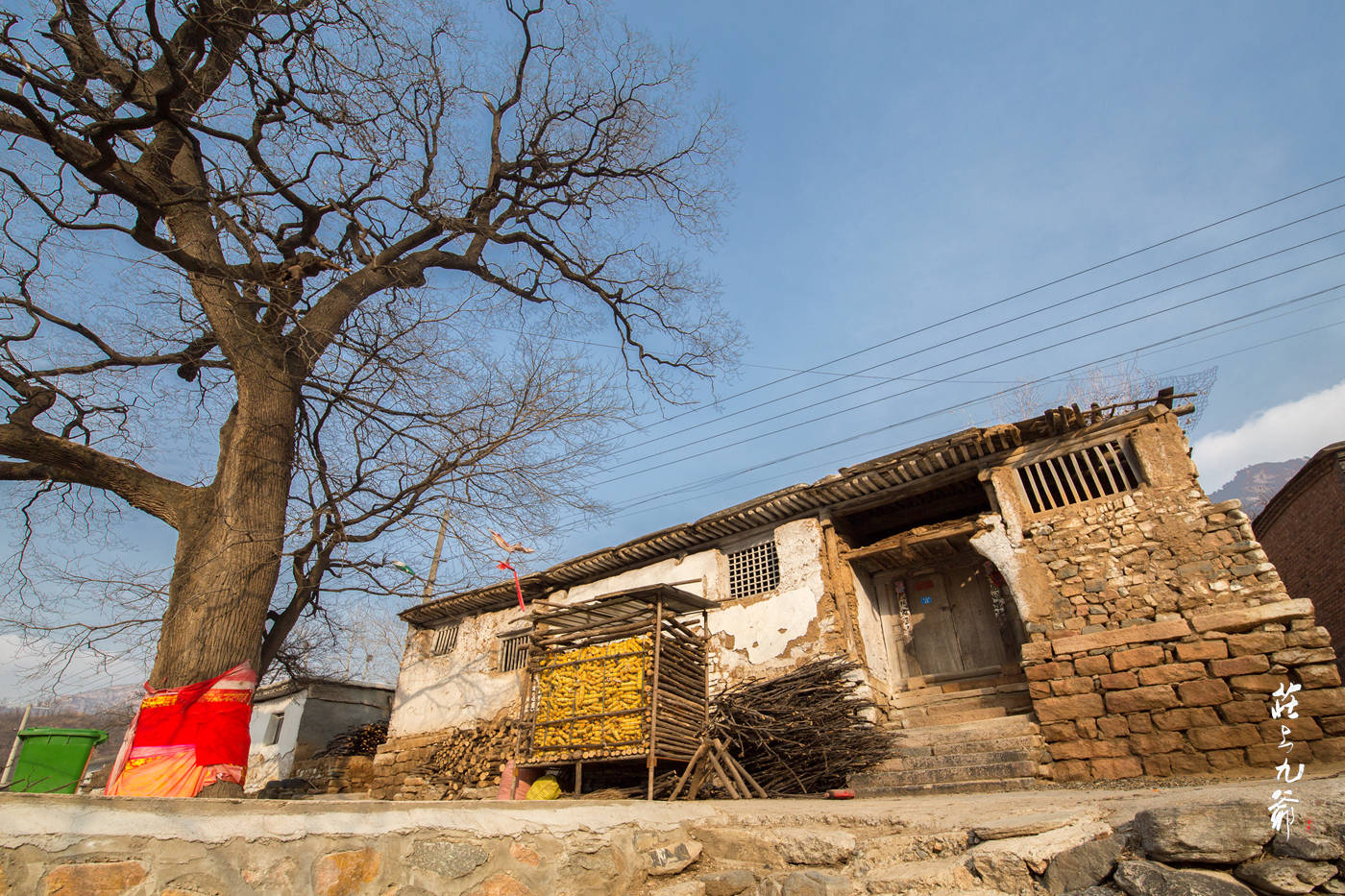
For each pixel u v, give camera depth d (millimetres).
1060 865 3303
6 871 2191
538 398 9305
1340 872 2785
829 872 3854
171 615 6977
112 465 7656
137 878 2467
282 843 2877
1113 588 8594
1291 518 13242
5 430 6973
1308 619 7379
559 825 3951
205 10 6961
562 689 7418
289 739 19094
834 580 11031
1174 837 3084
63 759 5160
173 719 6293
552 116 10906
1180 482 8664
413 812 3400
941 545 11047
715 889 4168
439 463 8875
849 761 8555
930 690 10773
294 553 7574
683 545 12906
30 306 7113
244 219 7523
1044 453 9766
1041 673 8555
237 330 7879
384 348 8719
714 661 11594
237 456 7508
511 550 9055
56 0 6426
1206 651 7691
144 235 7203
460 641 16375
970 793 7363
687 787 7344
